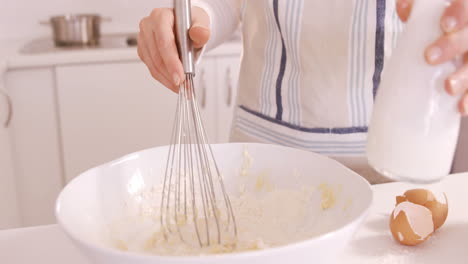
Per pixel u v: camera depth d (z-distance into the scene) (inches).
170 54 23.0
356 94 32.6
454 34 15.5
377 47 31.4
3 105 60.0
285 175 25.3
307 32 32.1
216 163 25.8
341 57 32.1
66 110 64.9
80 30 71.5
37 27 79.3
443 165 17.3
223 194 24.5
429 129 16.7
